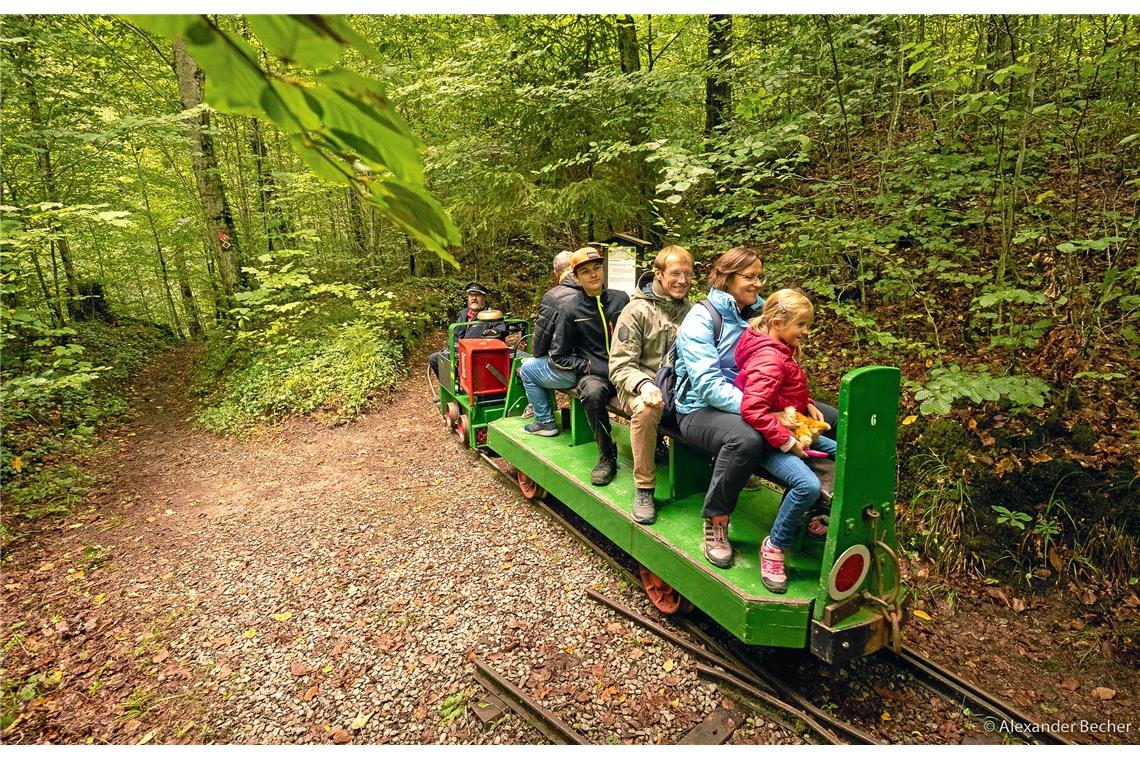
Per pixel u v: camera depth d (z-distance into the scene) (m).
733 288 3.21
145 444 7.62
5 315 5.90
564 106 7.43
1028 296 3.58
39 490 5.83
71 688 3.39
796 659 3.29
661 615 3.63
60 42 8.73
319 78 0.73
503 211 8.42
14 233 5.93
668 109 7.36
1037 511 4.05
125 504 5.74
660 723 2.94
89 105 9.55
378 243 12.84
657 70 6.71
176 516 5.41
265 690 3.29
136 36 9.77
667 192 7.92
